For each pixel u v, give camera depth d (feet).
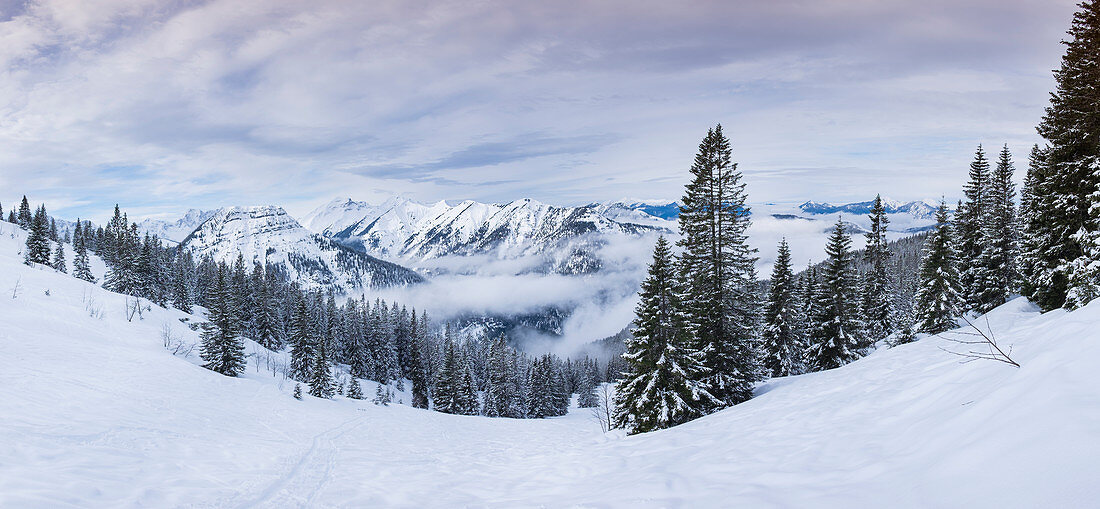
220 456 50.39
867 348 120.57
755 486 22.29
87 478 33.96
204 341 163.22
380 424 104.17
